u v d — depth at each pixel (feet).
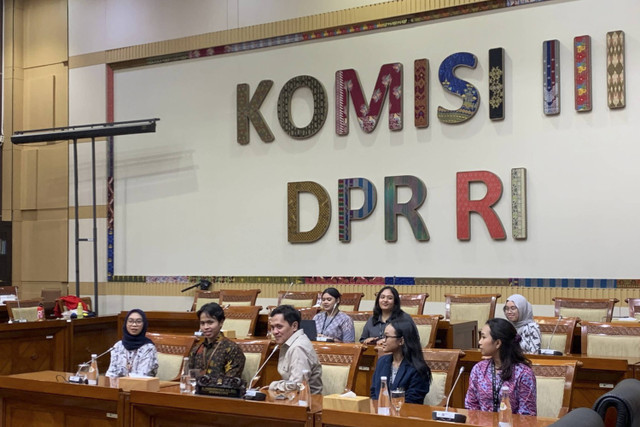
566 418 9.12
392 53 32.71
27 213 43.60
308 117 34.78
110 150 40.55
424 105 31.55
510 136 29.91
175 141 38.73
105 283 40.42
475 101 30.45
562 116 28.99
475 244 30.42
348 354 16.67
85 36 42.04
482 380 14.29
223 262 36.88
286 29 35.45
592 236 28.27
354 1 33.63
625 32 27.99
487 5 30.53
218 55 37.63
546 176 29.19
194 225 37.86
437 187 31.32
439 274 31.12
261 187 35.94
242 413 13.09
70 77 42.45
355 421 11.97
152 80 39.70
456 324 24.09
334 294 24.13
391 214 32.12
